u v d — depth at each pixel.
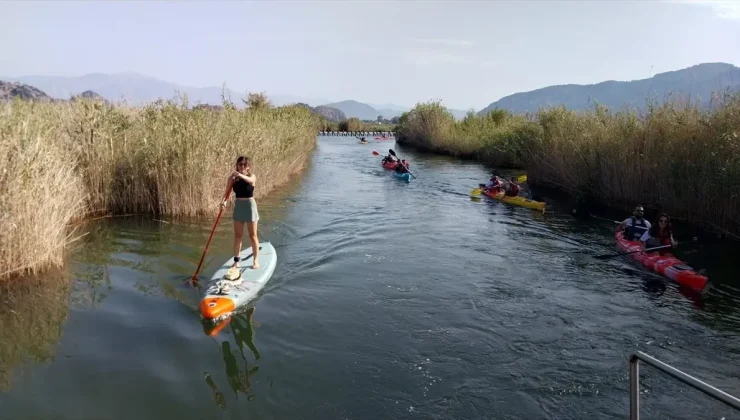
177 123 12.87
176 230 11.02
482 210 15.17
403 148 39.72
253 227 8.20
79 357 5.68
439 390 5.48
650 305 7.90
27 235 7.68
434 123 37.16
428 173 23.77
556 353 6.36
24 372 5.34
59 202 8.53
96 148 11.78
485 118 36.12
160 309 7.07
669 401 5.37
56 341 6.02
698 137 12.52
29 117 9.87
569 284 8.82
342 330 6.82
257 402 5.09
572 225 13.29
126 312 6.91
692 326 7.15
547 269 9.61
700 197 12.13
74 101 12.55
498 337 6.76
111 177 11.99
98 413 4.71
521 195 17.14
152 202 12.40
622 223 11.66
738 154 11.14
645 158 13.99
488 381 5.69
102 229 10.91
